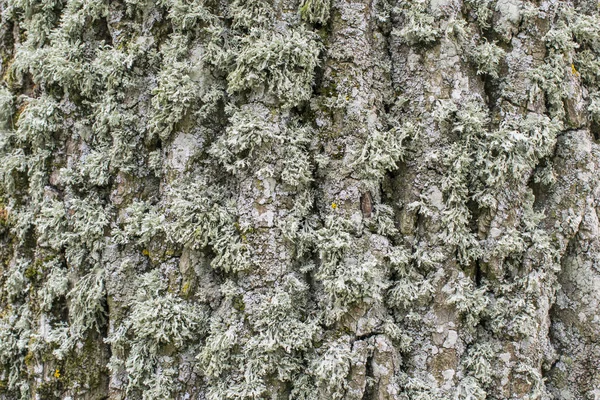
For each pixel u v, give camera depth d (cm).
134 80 77
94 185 77
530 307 74
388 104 76
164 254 76
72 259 77
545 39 76
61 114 78
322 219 75
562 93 76
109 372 76
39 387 76
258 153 75
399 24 76
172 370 74
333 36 75
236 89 75
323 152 75
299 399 74
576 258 76
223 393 73
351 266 74
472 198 75
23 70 80
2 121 80
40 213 78
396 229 75
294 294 74
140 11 77
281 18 75
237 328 74
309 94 75
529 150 74
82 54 78
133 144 77
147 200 77
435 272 74
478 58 75
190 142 76
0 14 83
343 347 73
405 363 75
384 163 74
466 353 74
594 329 76
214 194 75
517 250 74
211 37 75
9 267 79
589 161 76
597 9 79
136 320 75
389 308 75
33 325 77
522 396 74
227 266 74
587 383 76
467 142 75
